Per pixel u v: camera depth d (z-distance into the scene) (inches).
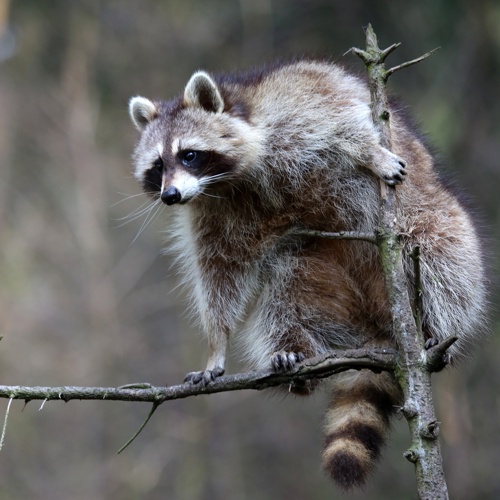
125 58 792.9
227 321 297.3
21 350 717.9
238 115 294.2
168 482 673.0
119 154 803.4
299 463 673.6
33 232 792.9
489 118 609.3
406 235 279.7
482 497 583.8
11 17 791.7
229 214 294.8
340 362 236.8
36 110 831.1
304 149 284.8
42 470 668.7
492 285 313.7
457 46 607.5
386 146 268.8
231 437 684.1
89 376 714.8
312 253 290.4
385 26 620.4
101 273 757.3
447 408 592.4
